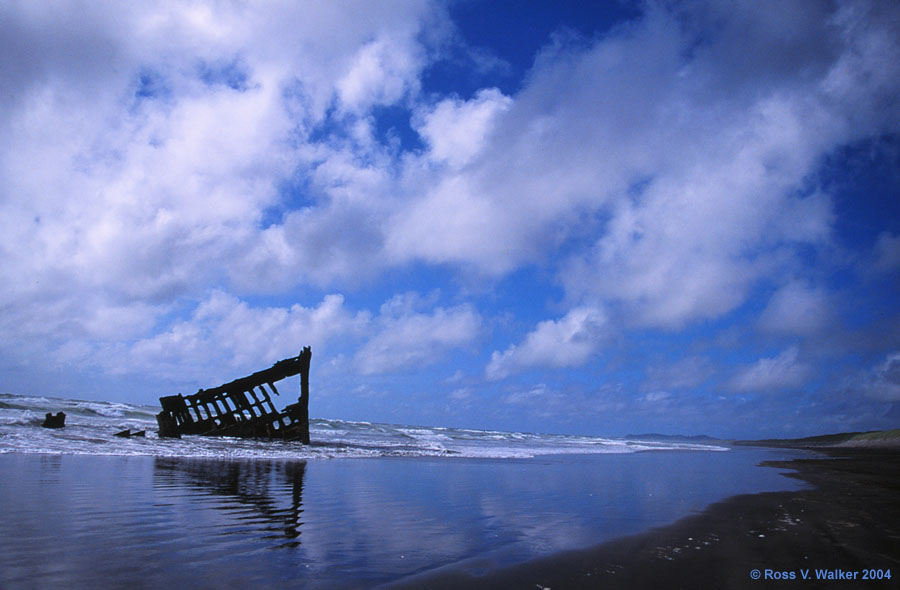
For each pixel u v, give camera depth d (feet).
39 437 59.98
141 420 118.21
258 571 14.73
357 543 18.65
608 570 15.61
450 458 69.15
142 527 19.79
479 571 15.26
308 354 84.07
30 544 16.46
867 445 213.87
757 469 63.16
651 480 46.11
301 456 60.95
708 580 14.79
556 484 41.09
